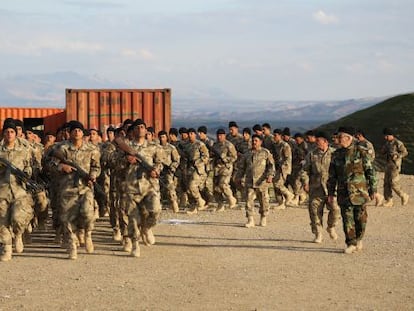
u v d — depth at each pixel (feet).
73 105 77.36
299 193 65.36
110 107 78.54
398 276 33.91
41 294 29.84
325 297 29.63
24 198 37.58
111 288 31.01
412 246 42.88
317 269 35.53
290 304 28.40
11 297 29.25
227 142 60.85
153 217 39.40
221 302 28.63
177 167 58.39
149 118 79.82
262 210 51.70
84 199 37.83
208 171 60.49
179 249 41.34
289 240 44.98
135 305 28.04
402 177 96.84
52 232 47.91
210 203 65.98
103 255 39.06
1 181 37.27
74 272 34.40
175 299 29.09
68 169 37.55
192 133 60.18
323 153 43.24
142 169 38.50
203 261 37.60
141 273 34.30
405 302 28.86
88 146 38.09
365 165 39.70
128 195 38.34
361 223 40.34
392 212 61.00
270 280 32.89
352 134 39.81
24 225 37.96
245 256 39.19
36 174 41.68
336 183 40.70
